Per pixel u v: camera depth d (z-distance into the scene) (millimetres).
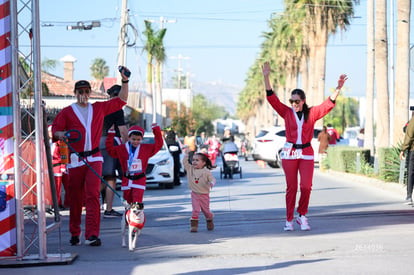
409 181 14117
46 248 8172
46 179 12320
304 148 10000
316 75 47531
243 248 8391
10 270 7297
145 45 59594
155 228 10648
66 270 7234
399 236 9055
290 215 10062
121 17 23656
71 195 8906
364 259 7512
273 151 32719
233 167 25172
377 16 27016
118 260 7785
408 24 23766
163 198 17266
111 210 12625
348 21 46656
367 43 30797
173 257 7898
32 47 7676
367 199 15844
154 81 51562
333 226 10359
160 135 9578
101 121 8859
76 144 8758
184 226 10875
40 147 7707
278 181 23781
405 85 23750
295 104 10062
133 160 9523
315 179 24672
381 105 27000
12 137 7645
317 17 46531
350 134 60562
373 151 30719
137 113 52719
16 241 7668
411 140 13883
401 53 23750
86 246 8836
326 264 7270
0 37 7609
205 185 10125
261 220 11422
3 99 7625
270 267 7188
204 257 7859
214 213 12758
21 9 7637
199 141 37969
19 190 7680
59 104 40281
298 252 8016
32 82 7855
